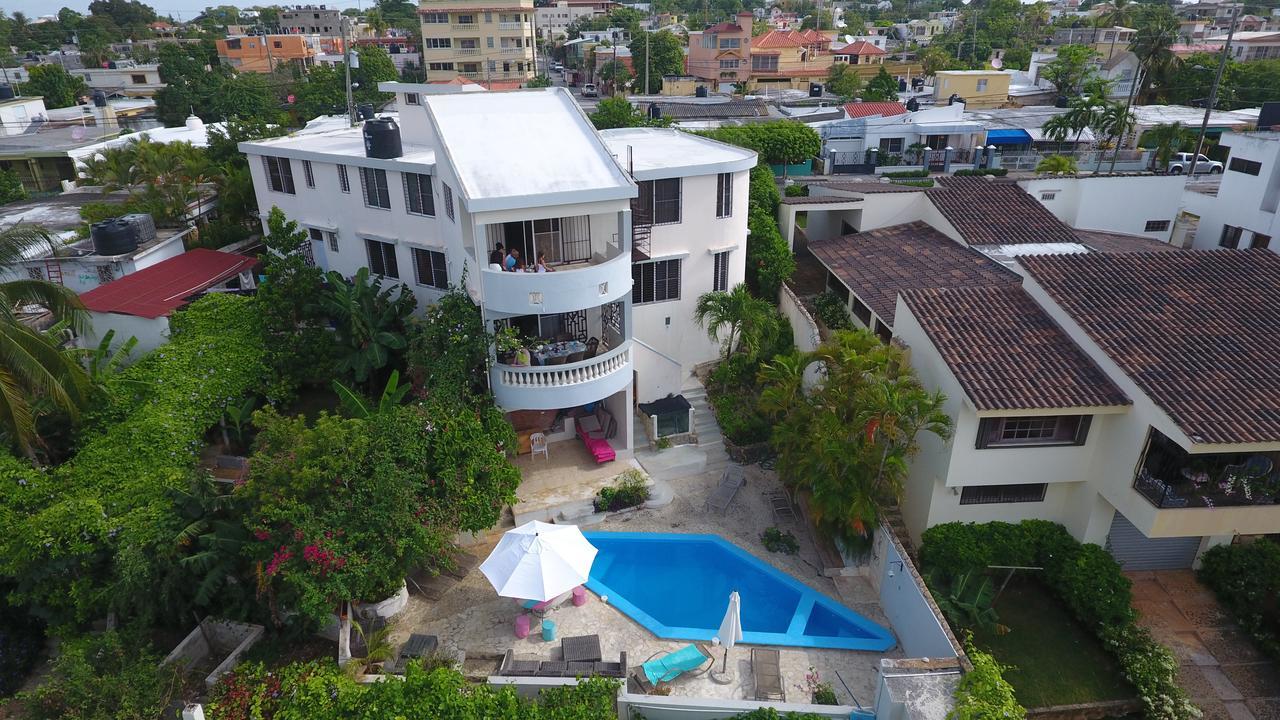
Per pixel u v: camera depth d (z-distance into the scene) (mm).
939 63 103125
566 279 22531
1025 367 19516
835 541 21953
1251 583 19938
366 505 18578
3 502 19141
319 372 26609
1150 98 76375
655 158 29359
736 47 100812
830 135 61938
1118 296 21516
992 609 19625
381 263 30641
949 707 14547
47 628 19172
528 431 26312
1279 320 20609
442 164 24453
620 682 16438
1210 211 39406
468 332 23078
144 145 39594
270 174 32000
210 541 18219
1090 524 20406
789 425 21891
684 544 22672
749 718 15898
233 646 19422
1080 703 17781
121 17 182875
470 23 90000
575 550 19516
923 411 18953
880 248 33625
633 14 149250
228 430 25562
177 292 28766
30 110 68812
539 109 26109
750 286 34625
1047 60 88562
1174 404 17500
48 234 21641
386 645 18266
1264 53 95750
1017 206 34844
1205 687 18328
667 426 26891
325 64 90312
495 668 18188
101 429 22453
